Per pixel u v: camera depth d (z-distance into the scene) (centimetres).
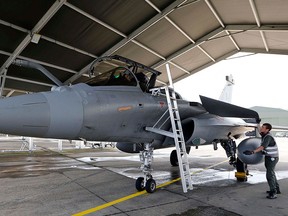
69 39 1161
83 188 611
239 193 555
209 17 1350
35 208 452
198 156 1497
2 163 1090
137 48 1413
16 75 1352
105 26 1139
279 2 1070
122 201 495
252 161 588
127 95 527
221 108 663
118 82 545
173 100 596
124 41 1272
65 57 1283
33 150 1778
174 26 1328
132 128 541
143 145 624
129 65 606
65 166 992
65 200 503
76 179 724
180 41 1488
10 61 1184
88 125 443
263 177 750
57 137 426
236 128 802
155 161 1184
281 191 571
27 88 1541
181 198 515
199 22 1370
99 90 493
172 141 649
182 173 561
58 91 444
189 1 1160
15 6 921
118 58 591
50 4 930
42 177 757
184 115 686
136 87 568
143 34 1310
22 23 1005
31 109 379
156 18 1183
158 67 1670
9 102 372
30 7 934
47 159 1245
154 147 634
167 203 480
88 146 2086
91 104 453
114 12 1083
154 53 1508
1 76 1248
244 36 1577
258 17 1263
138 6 1100
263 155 580
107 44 1279
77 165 1021
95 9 1033
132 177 754
